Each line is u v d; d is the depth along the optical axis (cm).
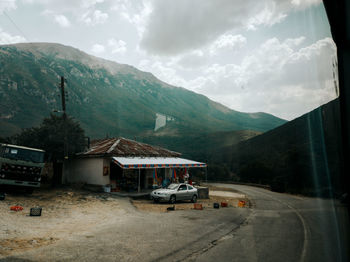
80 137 2309
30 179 1602
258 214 1060
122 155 2089
